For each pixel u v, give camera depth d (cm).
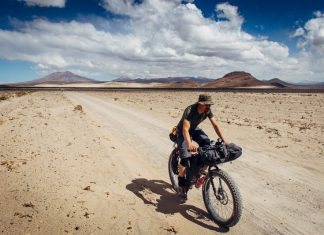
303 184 616
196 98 4409
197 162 473
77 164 692
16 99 3359
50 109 1895
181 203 518
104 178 617
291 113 2088
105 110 2080
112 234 404
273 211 493
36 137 949
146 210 483
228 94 6019
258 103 3195
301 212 489
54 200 485
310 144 984
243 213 484
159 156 826
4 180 552
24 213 435
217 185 587
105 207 482
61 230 401
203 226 441
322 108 2525
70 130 1121
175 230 422
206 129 1266
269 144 984
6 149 782
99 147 880
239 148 438
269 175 670
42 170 624
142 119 1595
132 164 734
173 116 1753
